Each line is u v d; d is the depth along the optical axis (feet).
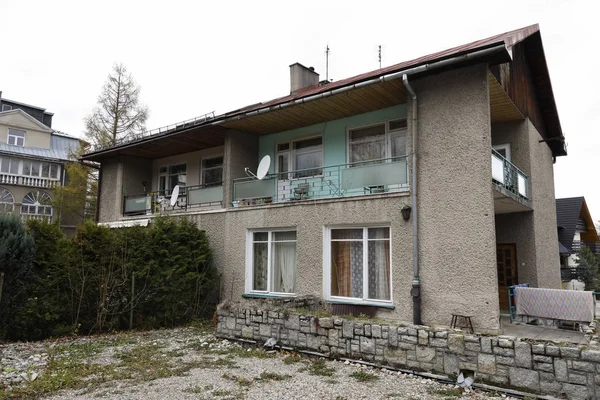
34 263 31.37
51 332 31.58
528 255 36.94
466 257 27.07
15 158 105.40
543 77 42.42
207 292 40.40
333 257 34.35
